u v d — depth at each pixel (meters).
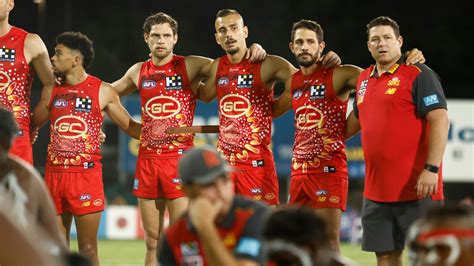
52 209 9.39
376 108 14.91
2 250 5.77
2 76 17.02
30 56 17.28
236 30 17.17
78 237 17.34
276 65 17.30
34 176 9.37
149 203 17.72
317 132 16.72
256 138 17.25
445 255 6.23
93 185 17.19
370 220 15.09
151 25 17.52
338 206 16.69
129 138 43.94
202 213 8.49
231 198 8.80
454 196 51.66
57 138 17.12
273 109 17.73
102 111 17.47
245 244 8.73
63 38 17.17
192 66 17.69
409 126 14.70
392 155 14.73
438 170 14.38
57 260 7.17
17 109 17.11
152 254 17.80
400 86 14.70
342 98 16.81
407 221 14.74
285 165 43.06
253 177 17.20
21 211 8.94
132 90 18.22
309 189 16.78
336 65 16.78
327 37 56.72
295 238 7.39
